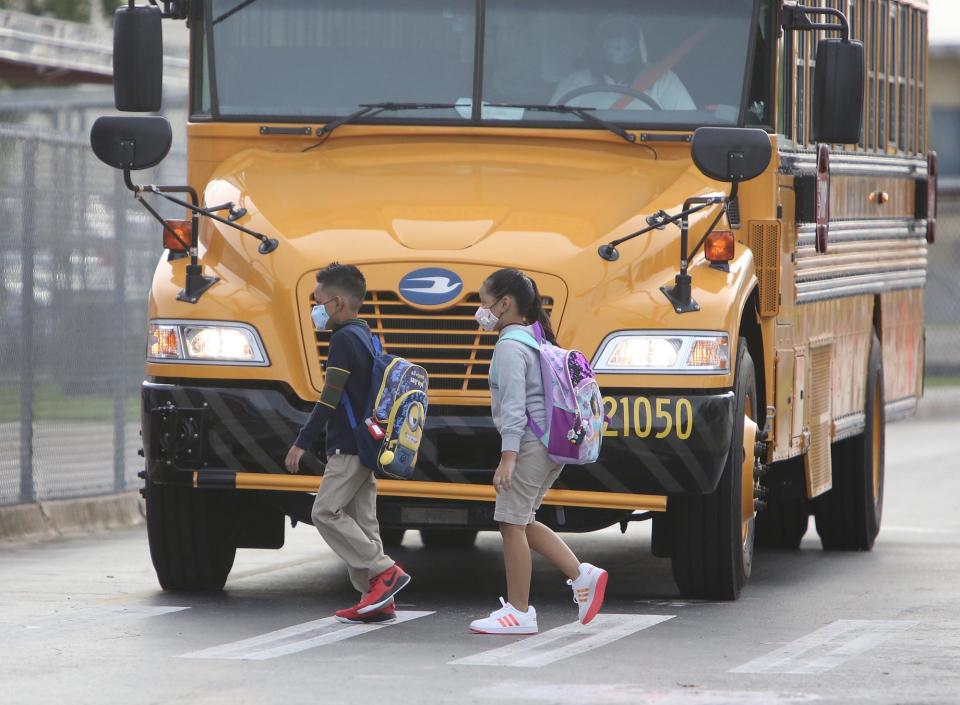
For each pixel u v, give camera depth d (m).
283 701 23.91
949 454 78.50
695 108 34.75
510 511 29.38
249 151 35.19
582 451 29.02
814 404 40.09
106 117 32.94
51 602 33.38
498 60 34.94
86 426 48.16
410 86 35.03
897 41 48.22
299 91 35.25
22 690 24.67
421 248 32.00
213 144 35.34
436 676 25.75
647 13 35.00
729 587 33.78
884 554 44.81
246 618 31.44
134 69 34.50
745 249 34.25
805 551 45.59
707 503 33.12
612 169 34.34
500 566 41.25
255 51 35.44
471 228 32.47
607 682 25.38
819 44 34.72
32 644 28.47
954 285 114.12
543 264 31.83
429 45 35.12
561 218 32.88
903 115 49.22
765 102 35.16
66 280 47.69
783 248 36.62
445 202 33.25
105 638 29.11
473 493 31.47
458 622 31.08
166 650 27.94
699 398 31.38
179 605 33.06
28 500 46.03
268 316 31.95
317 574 38.50
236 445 31.72
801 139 38.09
